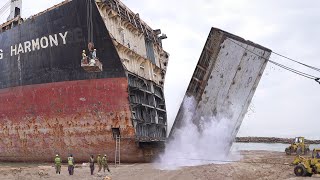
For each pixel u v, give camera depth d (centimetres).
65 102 2586
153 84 3078
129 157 2486
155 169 2173
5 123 2938
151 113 2911
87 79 2520
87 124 2520
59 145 2630
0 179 1897
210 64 2300
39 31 2694
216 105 2423
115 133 2475
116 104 2458
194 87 2408
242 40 2216
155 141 2523
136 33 3005
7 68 2931
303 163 1877
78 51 2525
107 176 1875
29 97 2759
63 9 2558
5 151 2955
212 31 2223
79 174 2027
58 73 2612
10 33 2919
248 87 2441
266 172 2039
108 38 2450
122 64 2467
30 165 2647
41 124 2694
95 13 2444
